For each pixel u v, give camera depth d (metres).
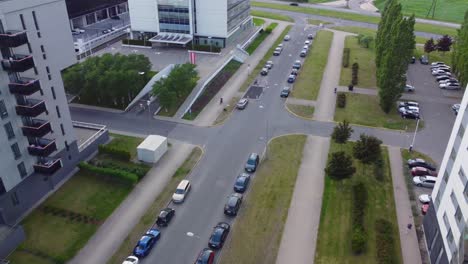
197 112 75.19
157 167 58.38
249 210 49.75
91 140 61.41
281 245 44.47
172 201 51.44
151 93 77.69
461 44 89.19
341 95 81.38
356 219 47.16
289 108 77.31
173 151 62.50
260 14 154.38
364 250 43.53
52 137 52.78
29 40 47.62
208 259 41.25
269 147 63.66
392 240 44.56
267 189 53.59
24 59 44.44
